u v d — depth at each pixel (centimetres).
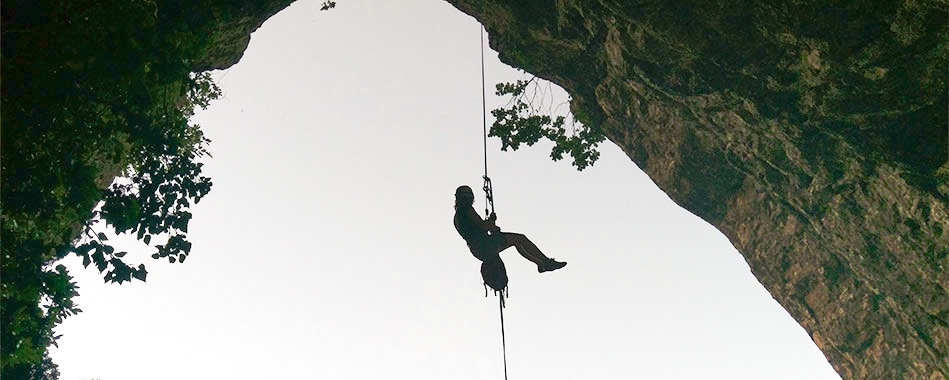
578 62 2756
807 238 2580
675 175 2827
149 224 1465
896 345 2452
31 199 1230
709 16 2125
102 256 1344
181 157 1492
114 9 1243
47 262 1616
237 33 2684
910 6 1831
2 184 1220
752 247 2773
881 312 2478
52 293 1280
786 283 2716
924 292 2286
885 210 2253
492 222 1209
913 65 1934
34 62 1217
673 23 2191
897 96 2006
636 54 2392
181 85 1565
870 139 2131
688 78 2350
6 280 1237
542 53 2780
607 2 2270
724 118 2447
